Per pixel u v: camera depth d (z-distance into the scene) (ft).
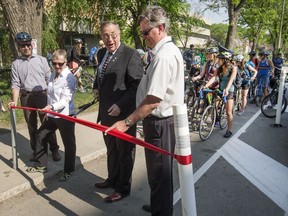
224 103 21.40
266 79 32.24
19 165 13.76
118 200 11.66
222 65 20.30
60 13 44.75
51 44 45.65
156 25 8.06
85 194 12.17
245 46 103.35
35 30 21.40
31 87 13.65
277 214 11.08
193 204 6.93
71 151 12.75
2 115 21.21
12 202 11.45
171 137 8.76
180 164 6.74
